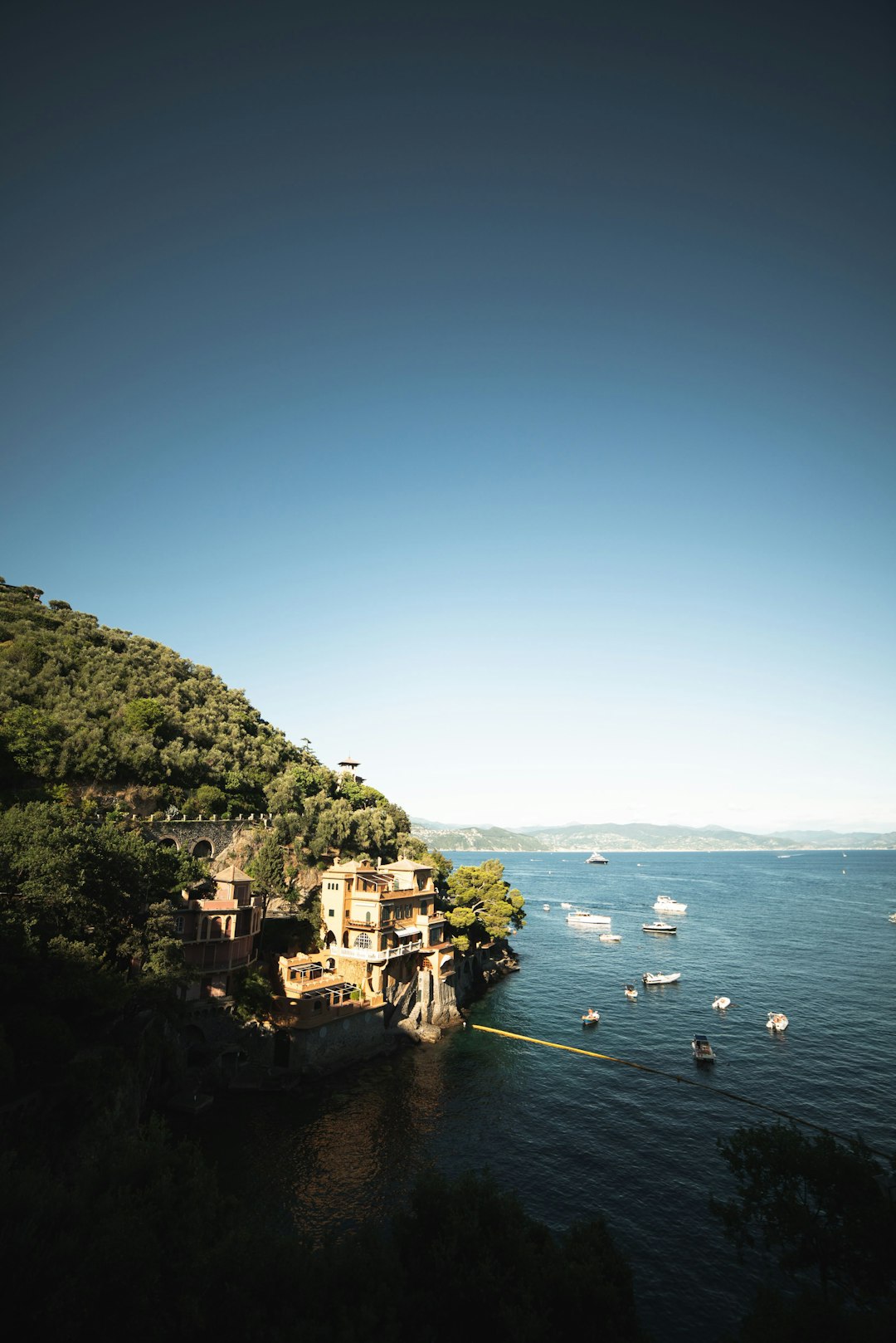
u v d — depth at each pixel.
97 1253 21.30
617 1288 25.25
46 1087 39.84
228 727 105.00
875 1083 68.81
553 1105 62.91
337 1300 23.14
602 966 128.62
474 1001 101.31
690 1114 61.47
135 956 53.50
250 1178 47.19
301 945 80.94
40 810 54.12
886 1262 24.73
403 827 128.12
